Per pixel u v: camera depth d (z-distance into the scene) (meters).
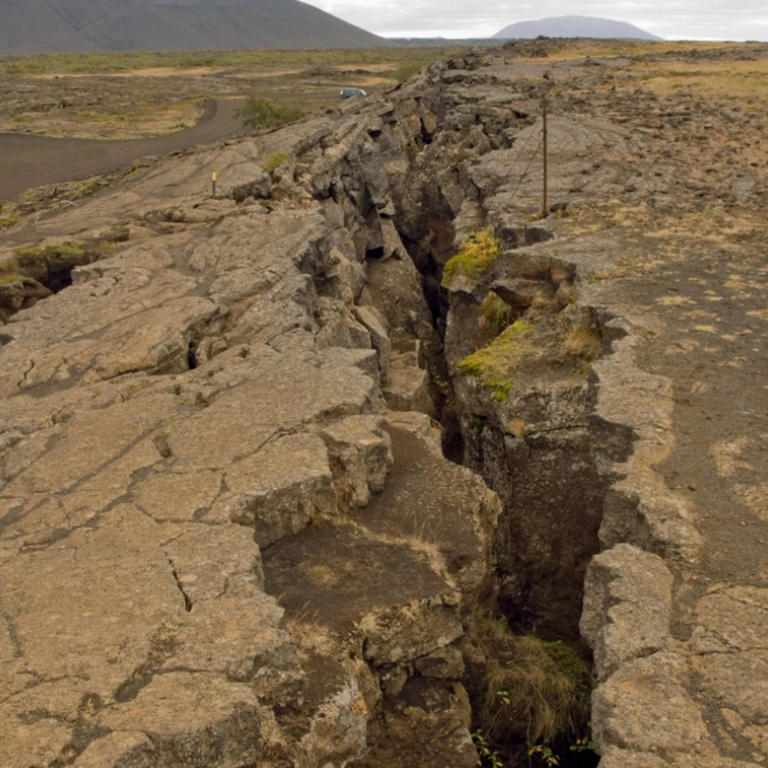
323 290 20.86
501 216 22.16
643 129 33.16
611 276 16.20
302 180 28.92
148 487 9.47
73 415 11.67
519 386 14.00
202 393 11.84
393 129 43.25
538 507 13.57
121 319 15.36
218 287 16.45
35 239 22.06
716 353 12.61
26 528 8.87
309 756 6.96
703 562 7.88
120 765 5.78
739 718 6.13
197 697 6.36
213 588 7.65
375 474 10.55
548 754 9.94
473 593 9.77
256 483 9.40
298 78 105.56
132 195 27.20
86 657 6.73
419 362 25.84
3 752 5.83
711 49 69.19
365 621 8.45
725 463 9.53
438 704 8.82
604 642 6.90
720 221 19.95
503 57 67.31
